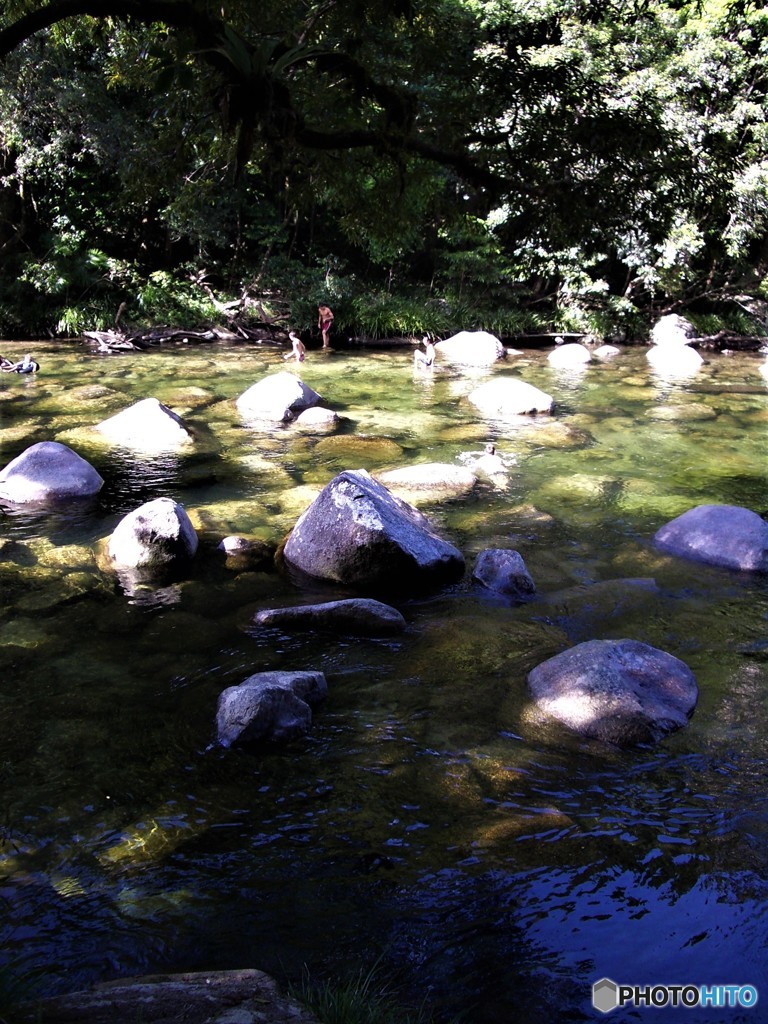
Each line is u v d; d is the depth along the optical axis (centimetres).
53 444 887
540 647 555
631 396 1526
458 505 845
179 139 565
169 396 1358
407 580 651
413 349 2164
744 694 499
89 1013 244
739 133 2256
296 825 380
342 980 294
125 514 806
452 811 392
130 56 632
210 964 301
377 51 548
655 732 452
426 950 310
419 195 587
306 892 338
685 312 2747
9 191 2178
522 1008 285
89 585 640
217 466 973
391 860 358
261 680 474
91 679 504
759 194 2247
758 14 2377
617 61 1022
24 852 359
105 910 327
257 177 2266
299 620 577
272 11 502
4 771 414
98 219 2294
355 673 519
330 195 574
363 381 1605
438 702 486
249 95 390
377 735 452
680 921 325
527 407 1314
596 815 390
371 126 468
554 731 458
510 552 664
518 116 495
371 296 2319
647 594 641
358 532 646
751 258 2822
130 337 2009
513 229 529
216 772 418
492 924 323
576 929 321
